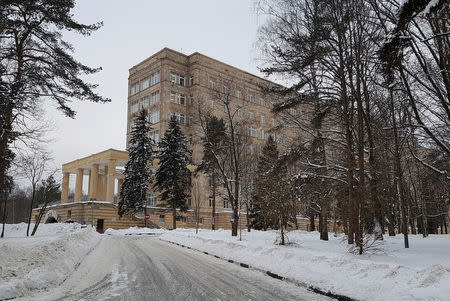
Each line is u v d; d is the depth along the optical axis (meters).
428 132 13.10
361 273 8.38
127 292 7.94
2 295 6.98
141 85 69.81
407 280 7.22
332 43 16.95
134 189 46.84
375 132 20.50
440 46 12.17
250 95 61.97
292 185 18.73
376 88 19.41
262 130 62.56
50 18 22.25
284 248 14.34
